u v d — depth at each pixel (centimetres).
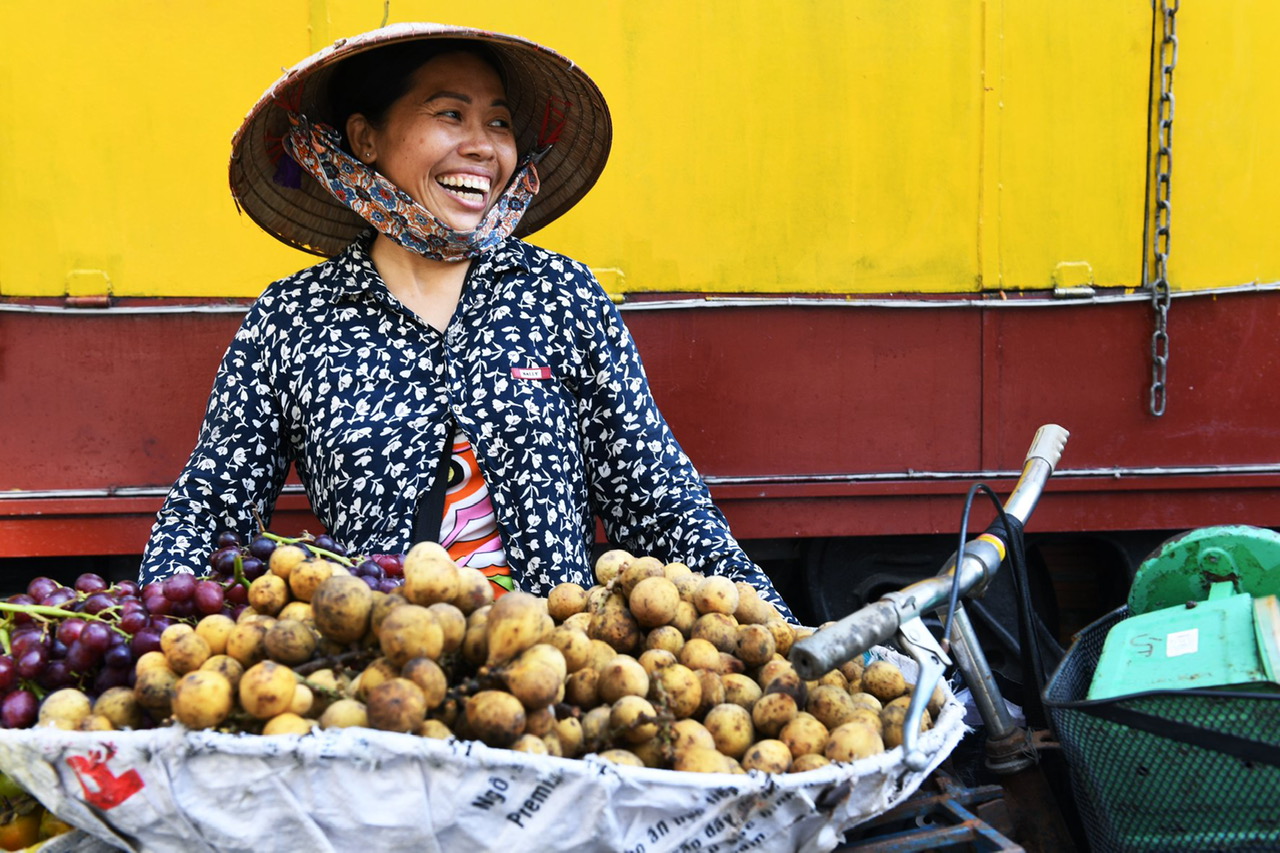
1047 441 169
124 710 118
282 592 132
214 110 283
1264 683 129
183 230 284
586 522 193
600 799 108
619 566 147
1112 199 320
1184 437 326
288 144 196
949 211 314
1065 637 369
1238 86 321
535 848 109
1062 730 139
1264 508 327
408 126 185
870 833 151
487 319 188
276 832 109
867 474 315
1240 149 322
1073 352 321
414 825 108
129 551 285
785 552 349
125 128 279
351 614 120
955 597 136
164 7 279
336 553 153
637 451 192
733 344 309
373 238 200
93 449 283
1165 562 168
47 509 280
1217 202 323
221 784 108
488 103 188
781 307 310
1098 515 325
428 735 111
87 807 110
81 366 282
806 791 114
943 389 317
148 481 286
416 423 183
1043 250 318
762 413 311
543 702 114
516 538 182
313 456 186
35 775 109
